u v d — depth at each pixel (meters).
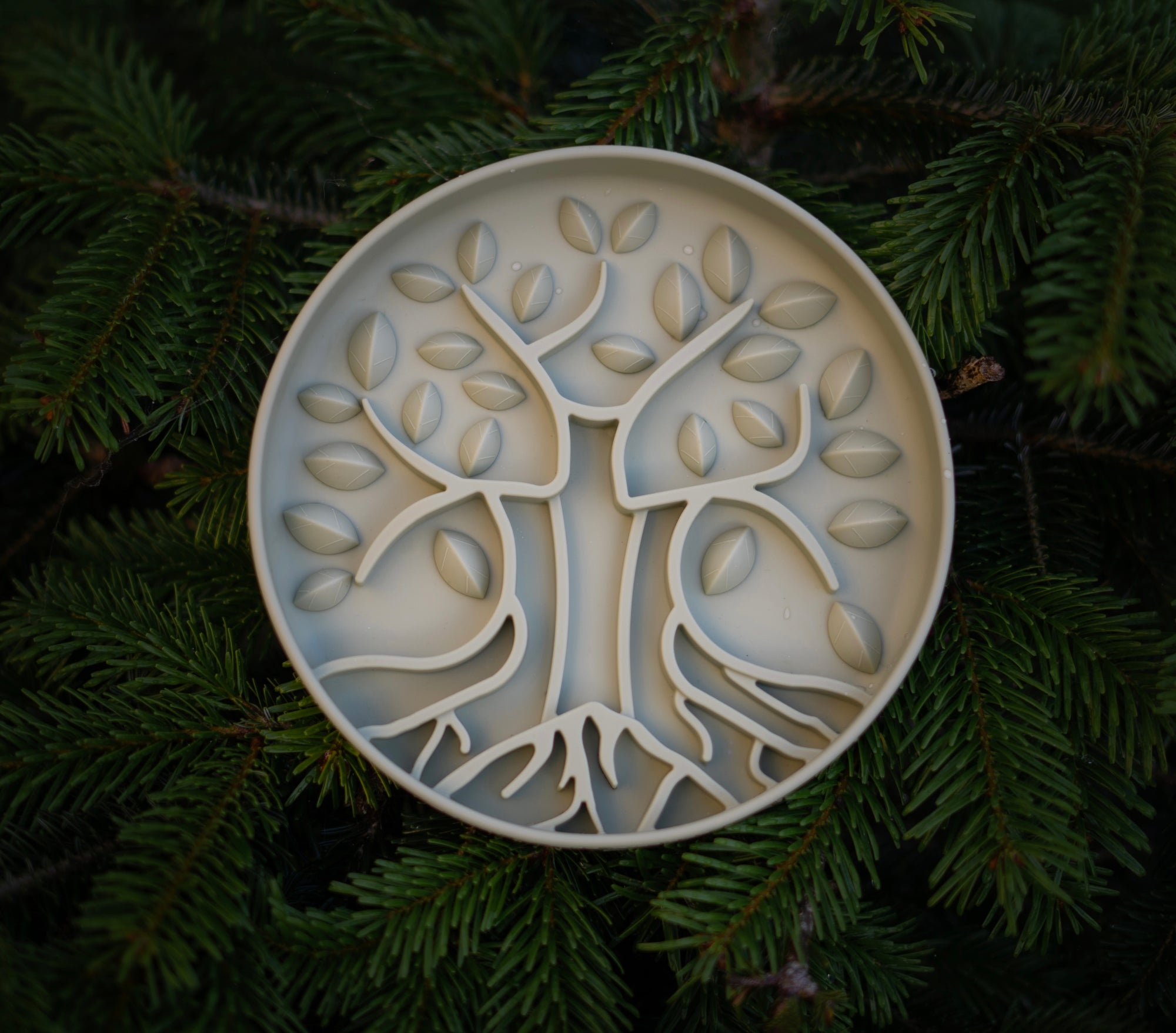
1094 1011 0.44
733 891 0.41
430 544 0.43
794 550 0.43
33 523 0.50
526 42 0.50
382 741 0.42
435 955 0.40
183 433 0.45
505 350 0.43
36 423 0.44
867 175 0.51
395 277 0.43
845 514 0.43
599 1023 0.41
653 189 0.43
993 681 0.43
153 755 0.43
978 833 0.41
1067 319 0.39
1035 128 0.44
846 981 0.43
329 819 0.45
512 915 0.42
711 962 0.39
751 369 0.43
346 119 0.51
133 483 0.51
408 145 0.45
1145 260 0.40
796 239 0.43
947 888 0.41
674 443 0.43
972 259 0.43
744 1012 0.42
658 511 0.43
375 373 0.43
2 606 0.49
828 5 0.44
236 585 0.46
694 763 0.42
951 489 0.42
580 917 0.41
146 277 0.45
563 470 0.42
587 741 0.42
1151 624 0.47
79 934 0.41
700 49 0.45
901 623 0.42
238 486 0.46
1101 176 0.42
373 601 0.43
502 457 0.43
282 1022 0.39
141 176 0.47
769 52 0.47
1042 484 0.47
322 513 0.42
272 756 0.43
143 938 0.38
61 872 0.42
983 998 0.46
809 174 0.52
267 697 0.44
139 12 0.54
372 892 0.43
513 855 0.42
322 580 0.42
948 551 0.42
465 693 0.42
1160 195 0.42
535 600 0.43
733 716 0.42
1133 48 0.44
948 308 0.44
